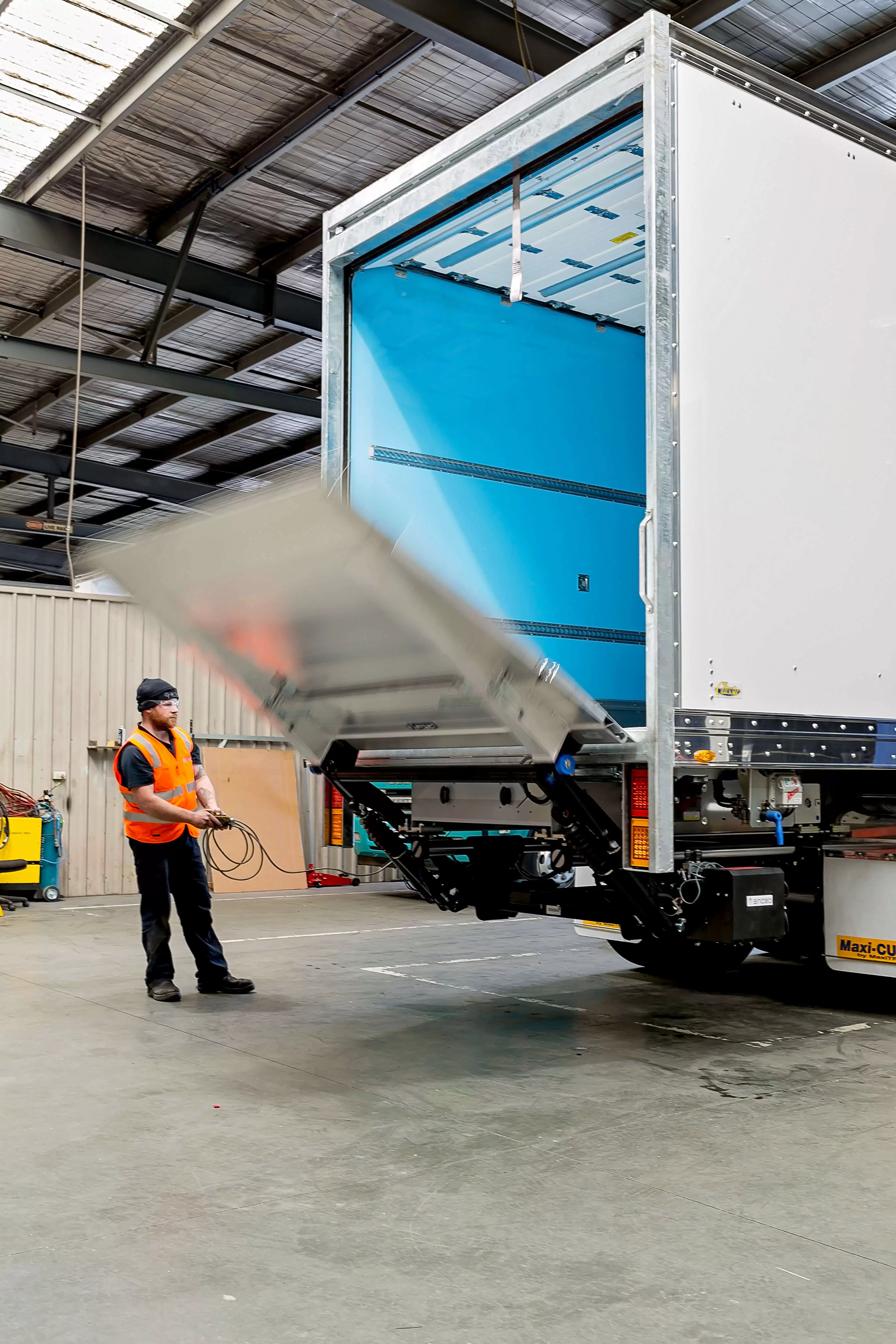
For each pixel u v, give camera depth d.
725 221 4.27
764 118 4.43
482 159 4.72
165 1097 4.09
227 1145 3.55
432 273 5.66
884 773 5.26
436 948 7.82
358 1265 2.67
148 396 14.75
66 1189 3.17
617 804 4.53
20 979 6.56
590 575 6.07
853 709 4.61
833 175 4.67
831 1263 2.68
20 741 11.52
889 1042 4.97
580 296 5.95
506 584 5.67
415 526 5.42
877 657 4.71
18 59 7.64
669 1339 2.32
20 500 19.25
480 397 5.76
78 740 11.81
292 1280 2.59
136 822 5.91
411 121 9.27
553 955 7.52
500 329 5.89
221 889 12.07
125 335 13.12
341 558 3.77
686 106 4.17
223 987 6.10
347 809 5.71
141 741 5.80
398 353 5.53
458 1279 2.59
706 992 6.17
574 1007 5.73
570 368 6.16
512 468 5.82
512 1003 5.82
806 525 4.48
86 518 20.42
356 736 5.27
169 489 16.48
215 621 4.76
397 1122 3.79
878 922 5.31
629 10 7.95
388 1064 4.56
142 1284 2.58
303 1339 2.32
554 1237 2.83
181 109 9.12
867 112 9.30
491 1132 3.68
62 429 16.14
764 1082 4.30
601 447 6.23
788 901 5.63
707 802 4.59
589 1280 2.59
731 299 4.28
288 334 12.81
